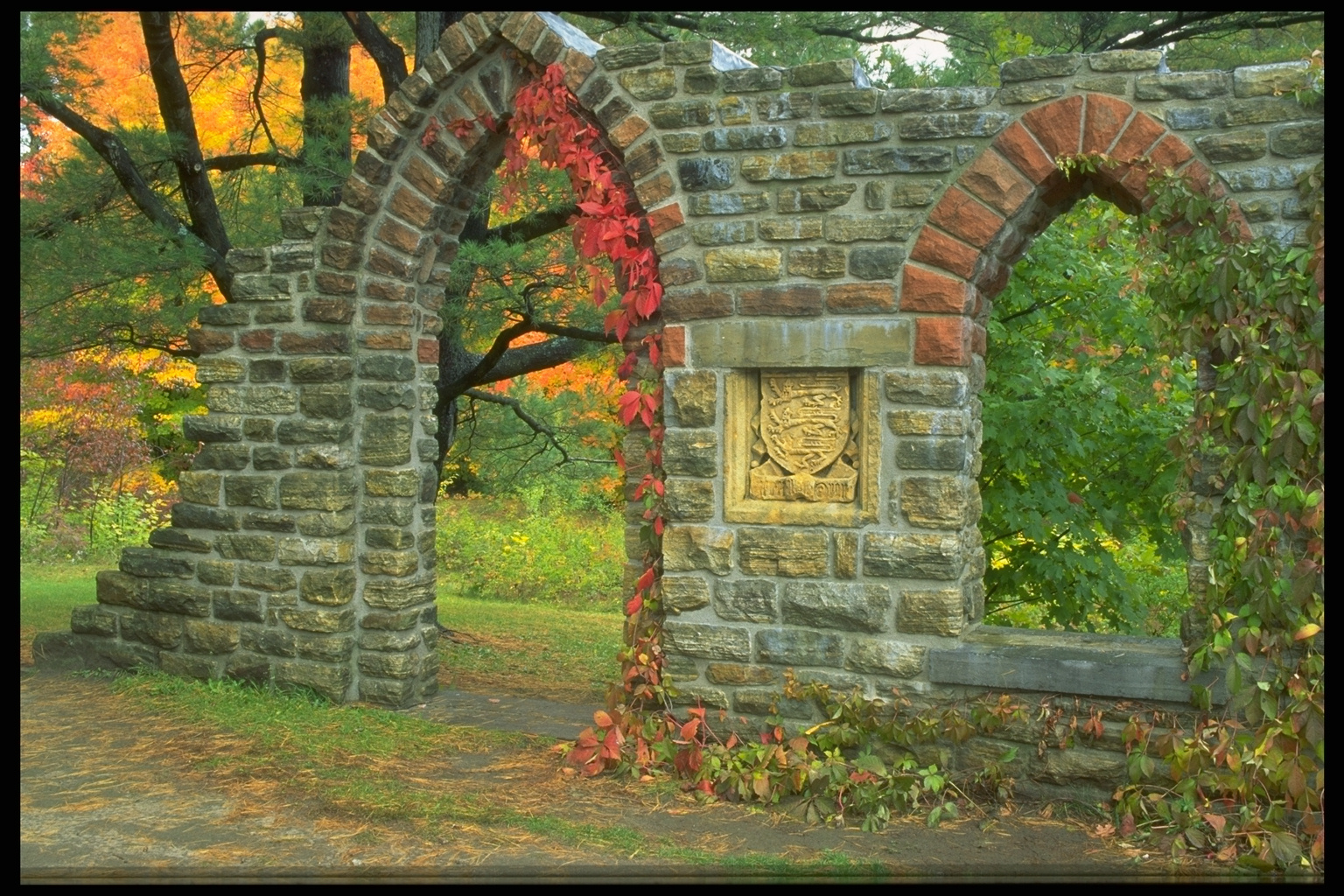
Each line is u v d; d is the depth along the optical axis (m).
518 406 10.28
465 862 4.16
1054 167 4.70
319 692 6.16
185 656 6.45
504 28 5.58
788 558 5.08
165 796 4.75
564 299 8.30
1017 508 6.93
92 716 5.78
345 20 8.32
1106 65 4.63
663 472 5.41
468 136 5.93
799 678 5.07
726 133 5.14
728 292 5.15
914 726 4.85
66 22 7.27
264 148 10.05
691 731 5.10
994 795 4.81
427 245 6.24
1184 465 4.55
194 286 8.22
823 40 9.18
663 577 5.29
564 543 13.97
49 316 7.53
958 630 4.86
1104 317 7.23
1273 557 4.30
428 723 5.89
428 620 6.49
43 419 10.58
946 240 4.84
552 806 4.80
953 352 4.83
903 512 4.91
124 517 12.29
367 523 6.27
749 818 4.73
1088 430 7.19
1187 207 4.45
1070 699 4.69
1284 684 4.30
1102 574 7.12
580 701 7.26
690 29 8.84
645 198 5.28
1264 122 4.41
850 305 4.97
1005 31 8.52
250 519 6.30
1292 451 4.25
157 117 9.38
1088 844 4.40
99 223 7.67
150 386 11.45
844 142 4.98
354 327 6.23
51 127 8.69
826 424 5.07
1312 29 8.48
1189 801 4.37
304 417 6.22
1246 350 4.34
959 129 4.82
